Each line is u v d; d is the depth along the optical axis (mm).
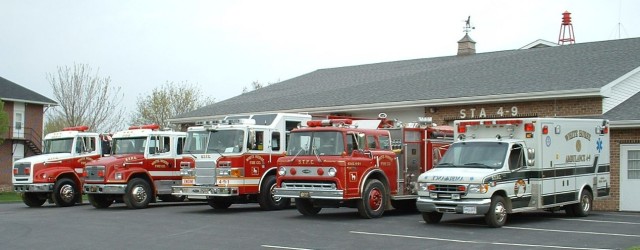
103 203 23328
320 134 17484
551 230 15078
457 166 16328
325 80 34312
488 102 22938
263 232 14906
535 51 28750
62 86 53438
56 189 24250
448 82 26188
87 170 22656
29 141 48719
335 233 14641
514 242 13164
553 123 17125
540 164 16609
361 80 31672
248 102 32625
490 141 16484
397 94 26109
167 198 25109
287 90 33750
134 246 13109
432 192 15914
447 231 14930
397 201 19891
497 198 15547
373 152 17797
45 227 16609
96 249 12812
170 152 23484
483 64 28469
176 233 14969
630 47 25172
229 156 19469
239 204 24031
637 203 20266
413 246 12688
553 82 22125
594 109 20859
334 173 16859
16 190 24438
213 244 13203
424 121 19453
